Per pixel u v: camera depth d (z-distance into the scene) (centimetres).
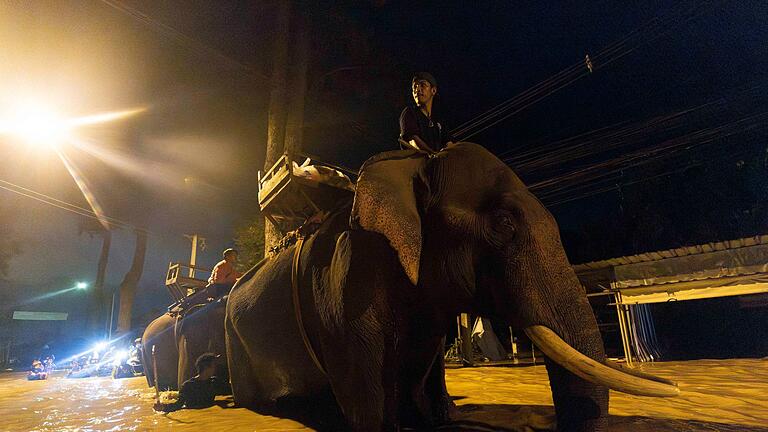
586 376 251
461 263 320
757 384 614
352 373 336
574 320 274
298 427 436
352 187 493
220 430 438
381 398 323
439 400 427
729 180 1430
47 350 3841
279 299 477
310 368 446
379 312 337
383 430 318
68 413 634
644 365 1041
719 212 1456
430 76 450
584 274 1285
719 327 1412
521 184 340
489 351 1302
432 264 335
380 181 338
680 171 1460
